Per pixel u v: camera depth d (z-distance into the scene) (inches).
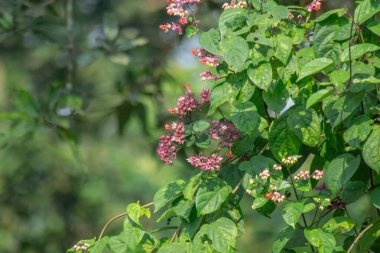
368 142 124.1
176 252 127.7
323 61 122.3
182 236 129.5
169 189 131.0
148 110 192.4
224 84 128.3
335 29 129.6
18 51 371.6
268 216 132.3
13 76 370.3
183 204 129.6
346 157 126.1
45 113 180.7
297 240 132.3
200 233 127.6
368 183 132.0
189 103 129.2
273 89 128.1
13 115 178.7
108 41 197.8
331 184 125.8
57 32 201.5
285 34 129.7
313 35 129.8
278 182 127.1
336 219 127.3
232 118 127.0
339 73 125.2
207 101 130.3
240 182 129.6
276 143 128.9
